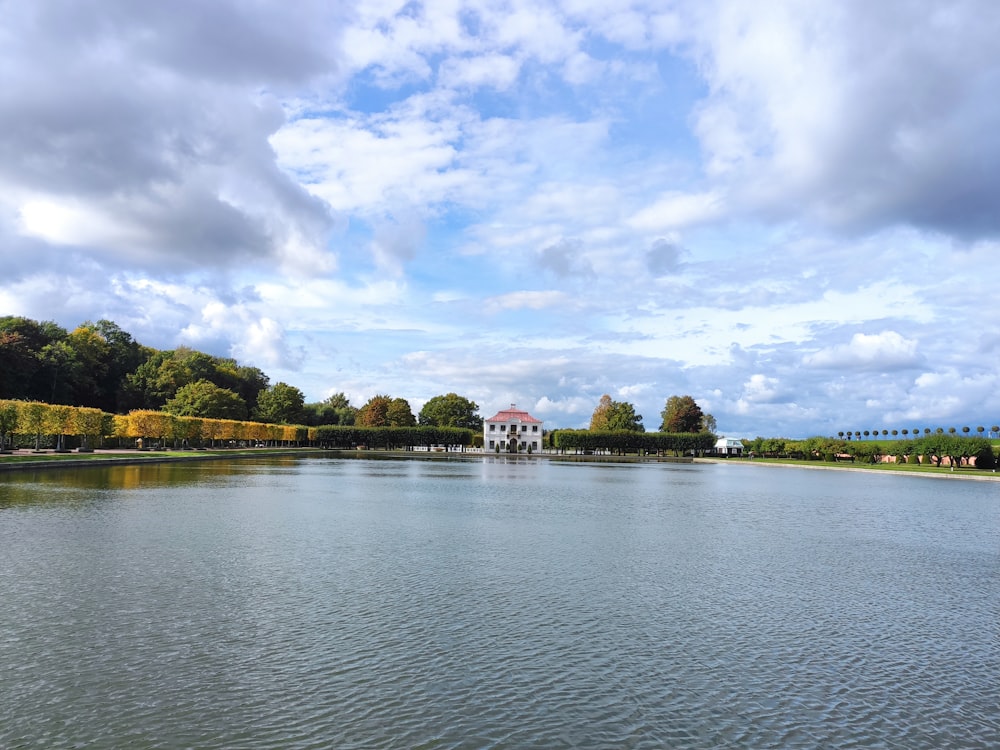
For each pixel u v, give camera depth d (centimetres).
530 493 4250
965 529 2956
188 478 4650
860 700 1010
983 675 1122
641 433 14338
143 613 1302
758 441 15025
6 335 9156
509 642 1204
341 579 1623
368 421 17062
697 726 909
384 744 826
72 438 7625
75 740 811
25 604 1342
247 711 902
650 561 1986
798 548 2319
